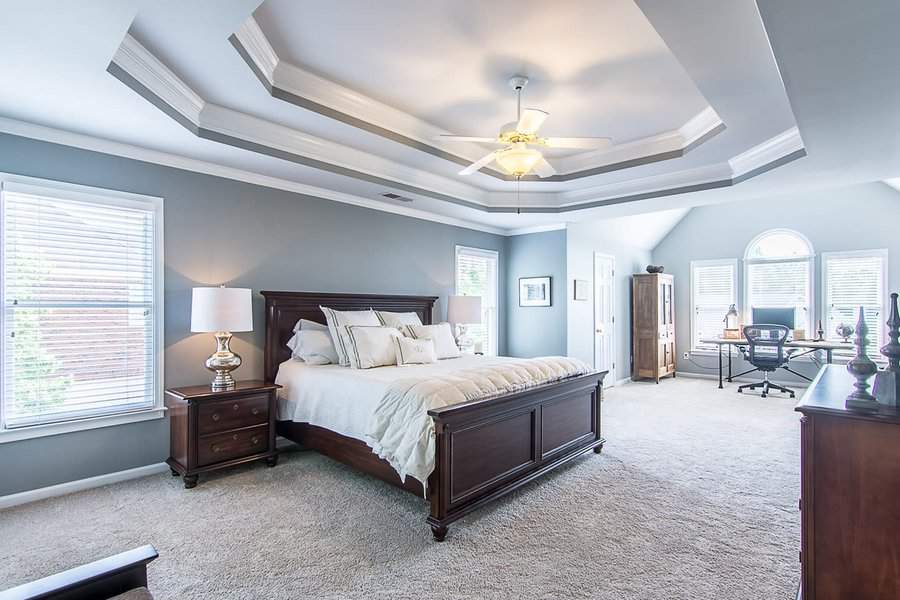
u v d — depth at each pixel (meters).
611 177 4.82
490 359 4.42
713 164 4.34
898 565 1.59
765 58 2.43
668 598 1.95
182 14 2.06
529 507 2.84
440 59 2.76
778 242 7.24
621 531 2.54
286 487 3.15
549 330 6.38
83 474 3.10
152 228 3.41
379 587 2.03
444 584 2.05
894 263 6.30
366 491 3.08
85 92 2.46
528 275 6.64
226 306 3.33
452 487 2.52
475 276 6.44
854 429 1.67
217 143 3.21
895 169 3.81
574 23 2.39
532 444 3.17
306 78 2.98
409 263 5.41
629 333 7.74
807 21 1.82
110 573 1.12
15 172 2.85
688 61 2.46
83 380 3.12
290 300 4.10
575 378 3.59
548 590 2.00
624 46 2.62
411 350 3.90
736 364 7.59
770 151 3.78
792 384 7.07
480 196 5.46
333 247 4.60
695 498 2.98
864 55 2.06
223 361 3.47
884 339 6.33
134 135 3.07
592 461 3.70
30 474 2.91
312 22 2.39
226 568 2.17
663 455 3.85
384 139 3.69
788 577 2.10
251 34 2.44
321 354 3.88
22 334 2.89
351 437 3.10
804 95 2.46
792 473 3.43
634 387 7.08
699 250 7.97
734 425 4.80
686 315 8.12
